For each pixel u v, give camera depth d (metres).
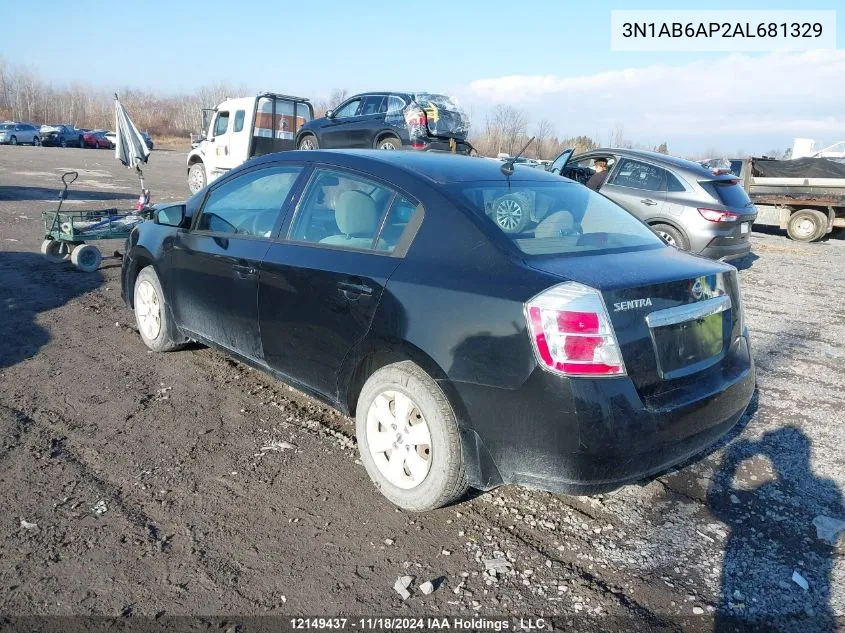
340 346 3.41
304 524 3.06
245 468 3.53
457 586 2.70
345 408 3.56
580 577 2.80
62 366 4.82
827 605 2.67
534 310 2.69
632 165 9.16
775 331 6.59
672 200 8.67
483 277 2.90
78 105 94.06
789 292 8.50
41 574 2.63
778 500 3.44
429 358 2.95
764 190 13.98
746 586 2.78
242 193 4.32
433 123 12.98
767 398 4.82
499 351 2.76
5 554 2.74
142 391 4.45
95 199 14.48
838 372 5.43
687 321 2.98
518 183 3.64
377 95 13.70
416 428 3.11
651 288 2.84
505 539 3.03
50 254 8.15
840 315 7.34
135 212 8.53
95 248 7.82
